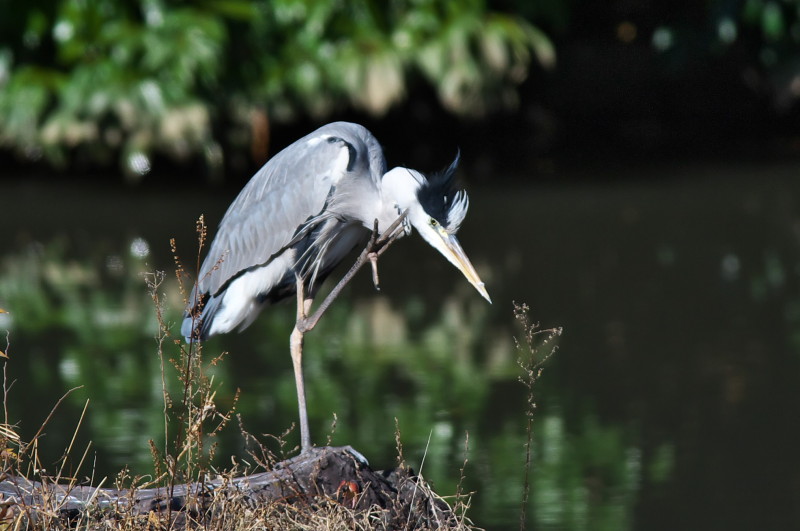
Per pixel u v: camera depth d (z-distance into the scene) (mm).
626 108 24641
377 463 7988
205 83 19281
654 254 14656
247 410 9102
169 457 5289
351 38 20016
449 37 19719
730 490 7645
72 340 11023
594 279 13383
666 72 22375
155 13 19172
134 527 5027
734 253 14594
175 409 8984
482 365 10344
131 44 18781
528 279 13438
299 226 6793
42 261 14414
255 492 5504
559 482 7773
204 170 20281
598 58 24766
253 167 20578
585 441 8508
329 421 8852
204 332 7098
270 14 19875
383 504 5652
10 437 5316
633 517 7230
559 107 24297
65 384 9703
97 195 18984
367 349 10898
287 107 20109
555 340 11086
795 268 13758
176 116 18547
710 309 12039
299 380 6176
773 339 10953
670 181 20125
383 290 13336
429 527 5539
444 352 10773
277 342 11266
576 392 9602
